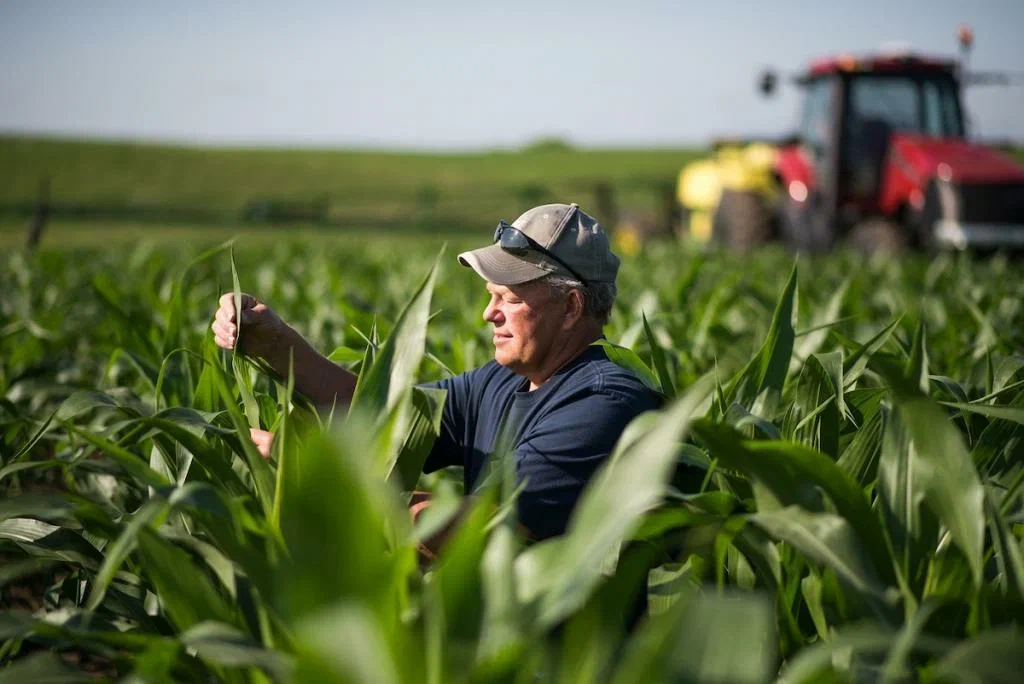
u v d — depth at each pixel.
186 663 1.90
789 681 1.44
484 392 3.04
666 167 76.38
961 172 13.82
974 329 5.19
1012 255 13.96
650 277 9.05
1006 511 2.12
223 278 8.48
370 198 51.97
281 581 1.72
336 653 1.15
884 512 1.93
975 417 2.70
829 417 2.41
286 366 2.89
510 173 72.50
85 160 64.81
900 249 14.22
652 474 1.41
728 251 15.20
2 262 11.08
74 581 2.68
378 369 2.16
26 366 4.93
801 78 16.62
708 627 1.30
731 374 4.04
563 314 2.85
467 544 1.49
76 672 1.84
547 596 1.48
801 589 2.16
